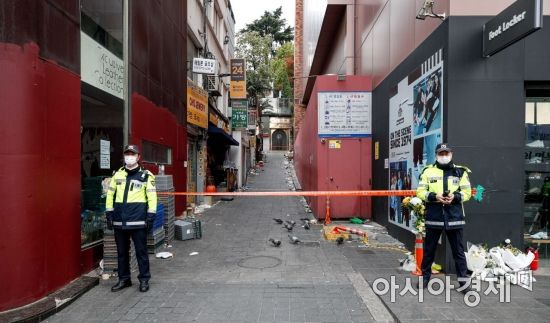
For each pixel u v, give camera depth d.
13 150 4.70
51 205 5.29
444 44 6.32
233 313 4.75
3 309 4.60
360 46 13.07
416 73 7.57
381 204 10.38
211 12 19.05
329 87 11.61
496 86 6.18
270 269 6.66
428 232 5.53
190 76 15.58
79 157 6.04
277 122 60.62
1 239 4.60
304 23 28.70
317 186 11.75
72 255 5.79
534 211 6.74
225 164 21.98
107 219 5.64
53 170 5.35
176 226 9.20
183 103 12.79
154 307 4.96
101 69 7.00
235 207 15.66
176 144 11.88
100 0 6.98
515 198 6.20
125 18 7.94
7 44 4.67
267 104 57.47
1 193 4.61
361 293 5.42
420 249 6.20
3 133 4.62
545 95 6.61
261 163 41.16
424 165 7.17
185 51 13.09
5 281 4.62
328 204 11.23
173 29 11.54
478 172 6.17
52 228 5.29
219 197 18.48
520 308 4.82
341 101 11.60
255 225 11.30
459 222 5.41
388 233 9.62
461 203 5.48
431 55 6.84
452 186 5.33
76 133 5.95
